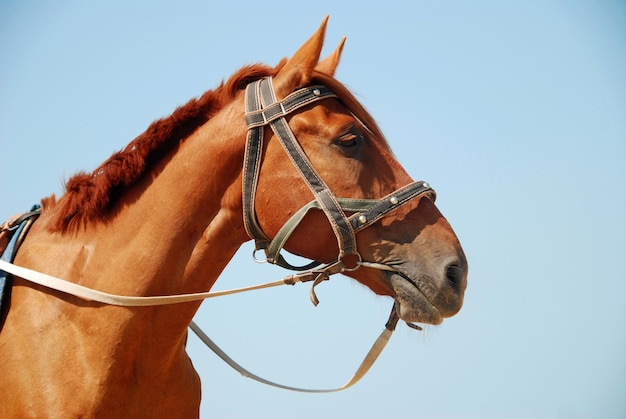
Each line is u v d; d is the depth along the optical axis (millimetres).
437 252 6141
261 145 6332
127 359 6199
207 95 6781
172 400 6684
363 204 6172
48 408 5926
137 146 6629
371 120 6520
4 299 6285
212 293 6234
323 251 6273
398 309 6211
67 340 6117
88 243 6480
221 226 6457
